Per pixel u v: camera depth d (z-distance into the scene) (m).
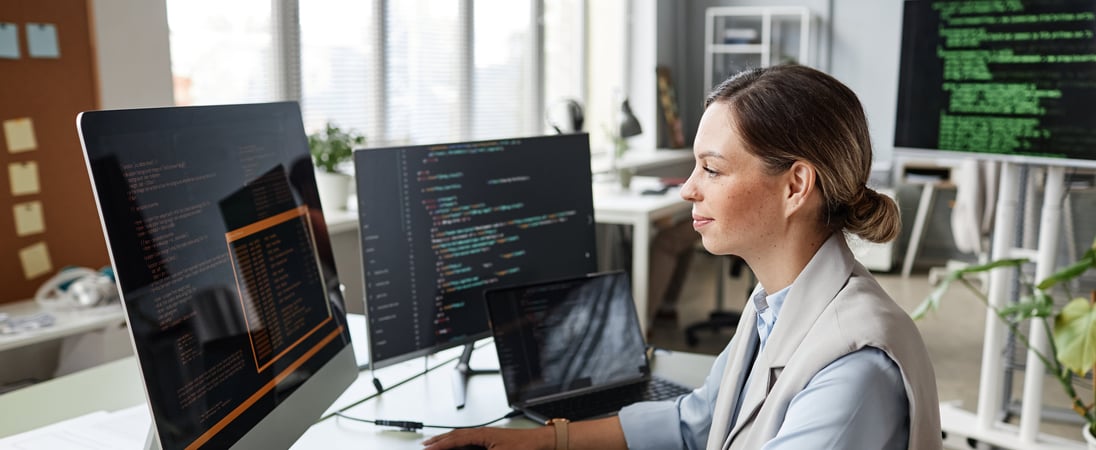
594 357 1.58
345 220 3.44
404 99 4.48
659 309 4.80
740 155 1.03
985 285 5.25
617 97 5.29
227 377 0.95
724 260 4.66
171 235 0.90
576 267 1.74
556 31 5.74
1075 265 2.51
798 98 1.01
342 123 4.12
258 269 1.07
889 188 5.89
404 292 1.53
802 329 1.03
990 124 2.88
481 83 5.04
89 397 1.52
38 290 2.77
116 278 0.80
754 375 1.08
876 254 5.84
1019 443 2.91
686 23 6.98
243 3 3.62
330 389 1.23
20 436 1.29
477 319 1.62
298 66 3.86
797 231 1.06
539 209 1.69
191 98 3.46
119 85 2.92
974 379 3.75
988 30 2.84
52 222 2.80
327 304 1.29
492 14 5.08
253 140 1.12
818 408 0.95
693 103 7.06
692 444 1.31
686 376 1.65
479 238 1.62
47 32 2.71
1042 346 2.85
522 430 1.30
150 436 1.05
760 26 6.82
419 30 4.54
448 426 1.38
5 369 2.58
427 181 1.55
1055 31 2.69
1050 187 2.83
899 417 0.95
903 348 0.96
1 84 2.61
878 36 6.41
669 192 4.36
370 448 1.29
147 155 0.89
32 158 2.72
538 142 1.70
